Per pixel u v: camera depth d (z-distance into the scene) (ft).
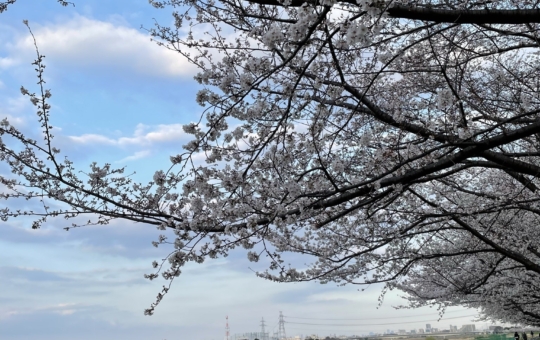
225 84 11.85
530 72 20.63
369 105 16.22
